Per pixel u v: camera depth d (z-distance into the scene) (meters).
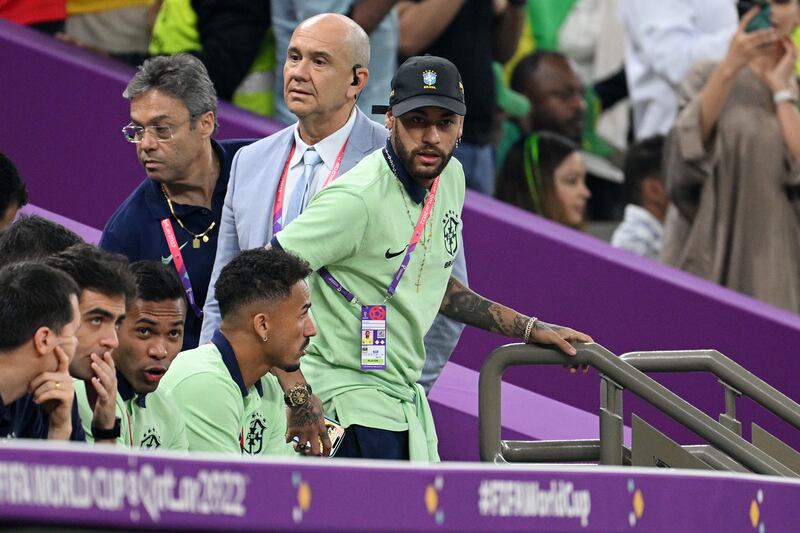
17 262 16.77
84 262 15.44
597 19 35.81
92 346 15.44
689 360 19.89
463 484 13.27
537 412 25.16
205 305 20.06
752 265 32.50
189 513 12.02
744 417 29.11
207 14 29.17
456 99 18.06
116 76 28.84
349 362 18.41
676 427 28.88
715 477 15.31
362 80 20.44
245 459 12.29
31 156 28.95
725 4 33.44
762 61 32.59
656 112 33.91
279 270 17.06
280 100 29.39
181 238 20.81
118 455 11.77
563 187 33.44
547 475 13.79
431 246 18.72
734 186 32.59
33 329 14.24
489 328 19.27
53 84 28.86
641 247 33.75
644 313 29.42
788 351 29.62
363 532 12.76
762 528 15.91
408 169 18.22
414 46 30.38
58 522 11.58
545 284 29.20
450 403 23.91
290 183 20.22
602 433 19.00
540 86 33.81
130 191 28.88
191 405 16.95
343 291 18.34
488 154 31.81
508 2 32.66
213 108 20.66
